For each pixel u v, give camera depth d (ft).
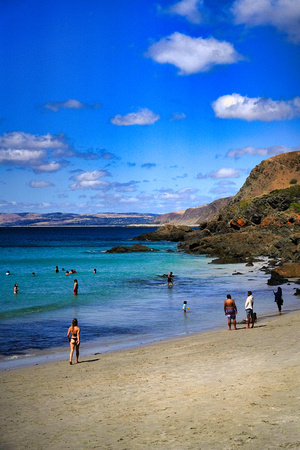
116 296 135.54
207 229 469.57
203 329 86.84
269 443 26.63
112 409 37.96
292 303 117.70
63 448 29.45
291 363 49.57
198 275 193.98
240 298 130.21
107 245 457.68
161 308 114.32
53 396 44.16
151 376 49.52
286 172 586.45
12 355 69.77
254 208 432.25
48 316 103.71
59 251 360.89
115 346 74.08
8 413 39.06
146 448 28.07
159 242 509.76
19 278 183.01
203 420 32.58
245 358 54.75
